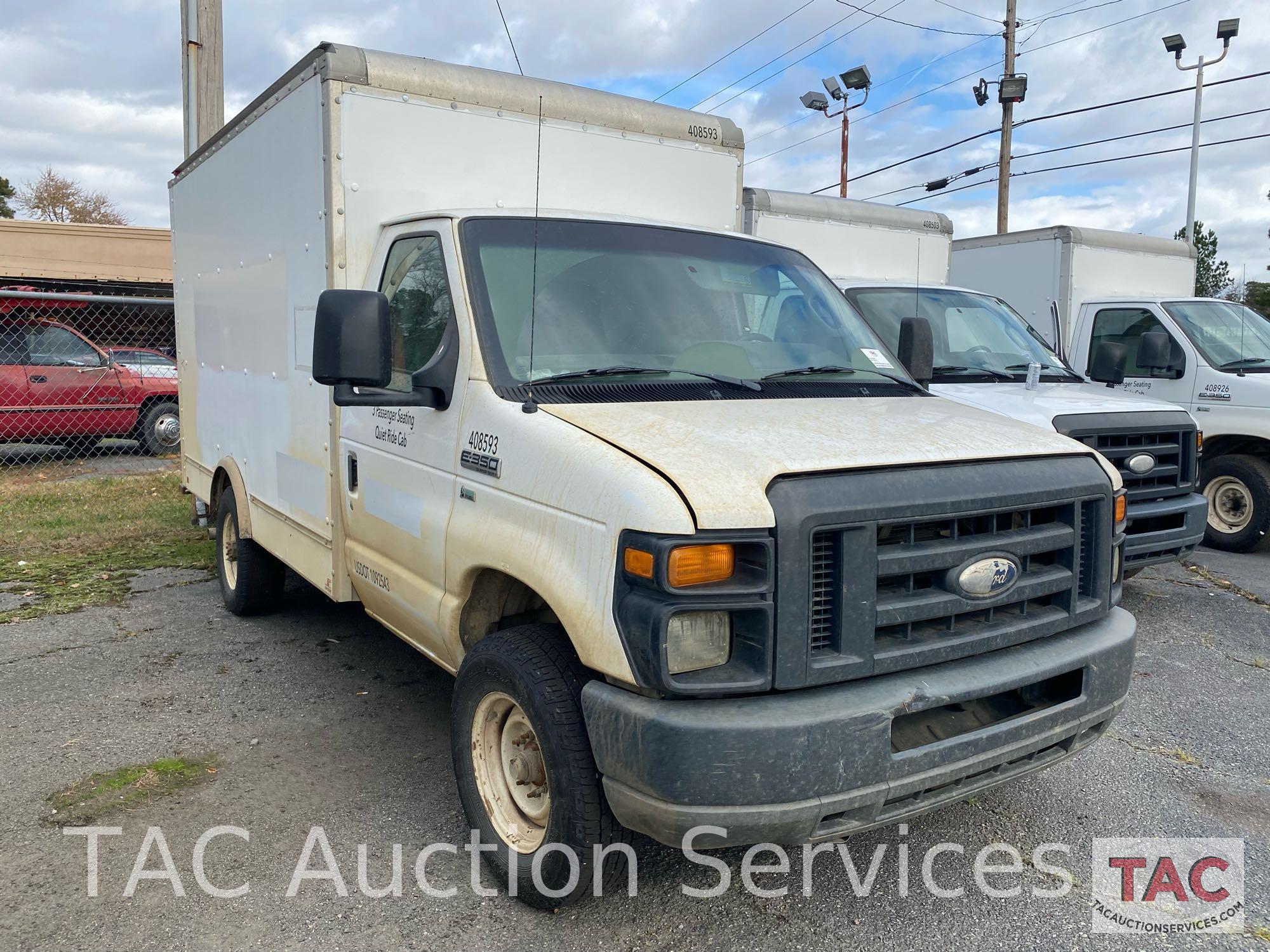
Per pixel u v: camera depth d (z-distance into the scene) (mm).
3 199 49062
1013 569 2996
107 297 11273
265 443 5387
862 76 23766
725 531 2564
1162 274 11609
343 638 5973
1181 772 4250
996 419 3566
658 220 4383
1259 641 6055
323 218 4312
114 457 14445
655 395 3344
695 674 2580
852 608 2689
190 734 4520
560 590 2820
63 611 6547
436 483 3578
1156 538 6312
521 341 3479
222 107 11492
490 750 3359
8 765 4156
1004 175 22781
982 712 3002
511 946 2992
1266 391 8070
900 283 7777
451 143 4520
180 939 2994
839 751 2578
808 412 3285
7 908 3131
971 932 3107
